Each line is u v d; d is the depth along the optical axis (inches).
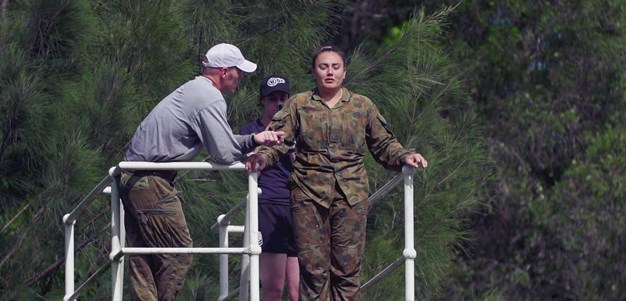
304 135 653.3
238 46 1079.6
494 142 1721.2
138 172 657.6
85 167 939.3
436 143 1086.4
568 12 1732.3
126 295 1008.9
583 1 1728.6
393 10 1684.3
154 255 675.4
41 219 981.2
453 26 1721.2
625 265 1748.3
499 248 1763.0
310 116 654.5
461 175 1096.2
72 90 967.0
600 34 1737.2
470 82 1712.6
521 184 1727.4
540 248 1758.1
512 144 1728.6
